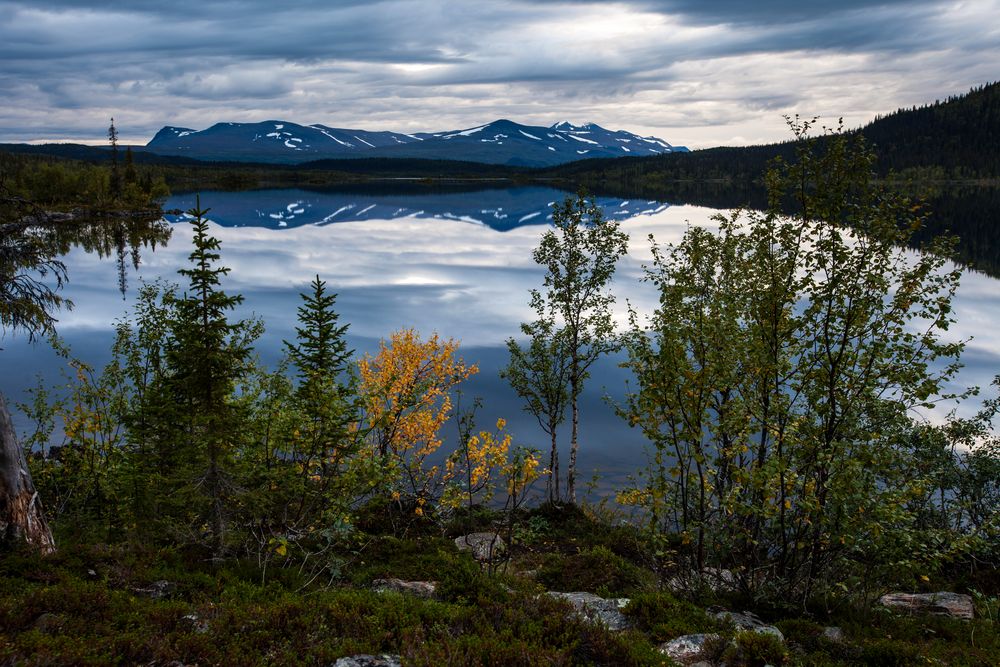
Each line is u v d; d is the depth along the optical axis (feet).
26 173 490.90
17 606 30.12
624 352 169.48
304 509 47.91
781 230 41.37
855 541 38.11
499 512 71.61
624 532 67.00
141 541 44.70
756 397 41.88
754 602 41.70
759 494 39.88
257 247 438.81
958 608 43.93
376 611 32.99
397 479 54.08
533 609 35.58
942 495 51.98
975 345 176.35
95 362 140.36
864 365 39.34
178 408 44.06
